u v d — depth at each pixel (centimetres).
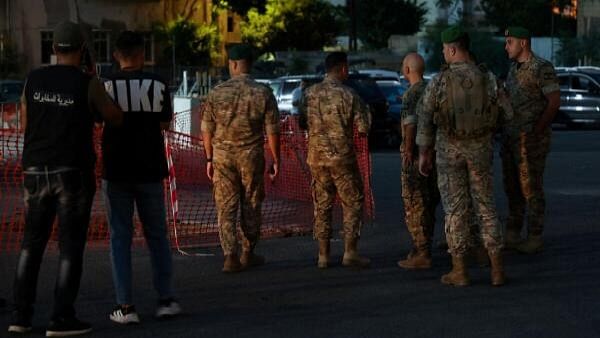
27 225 684
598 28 5719
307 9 5862
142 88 714
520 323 715
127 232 722
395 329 700
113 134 714
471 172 820
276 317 737
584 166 1870
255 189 898
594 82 3069
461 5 6806
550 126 972
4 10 4688
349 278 874
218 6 5569
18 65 4647
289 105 2900
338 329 701
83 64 716
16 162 1203
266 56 5803
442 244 1020
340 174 899
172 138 1466
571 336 681
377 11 6544
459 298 793
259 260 930
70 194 674
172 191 1034
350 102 891
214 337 682
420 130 828
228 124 878
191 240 1059
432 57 5269
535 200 973
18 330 687
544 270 901
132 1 4922
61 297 679
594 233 1098
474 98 805
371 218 1204
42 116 671
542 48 5488
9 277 874
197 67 4709
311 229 1116
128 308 716
